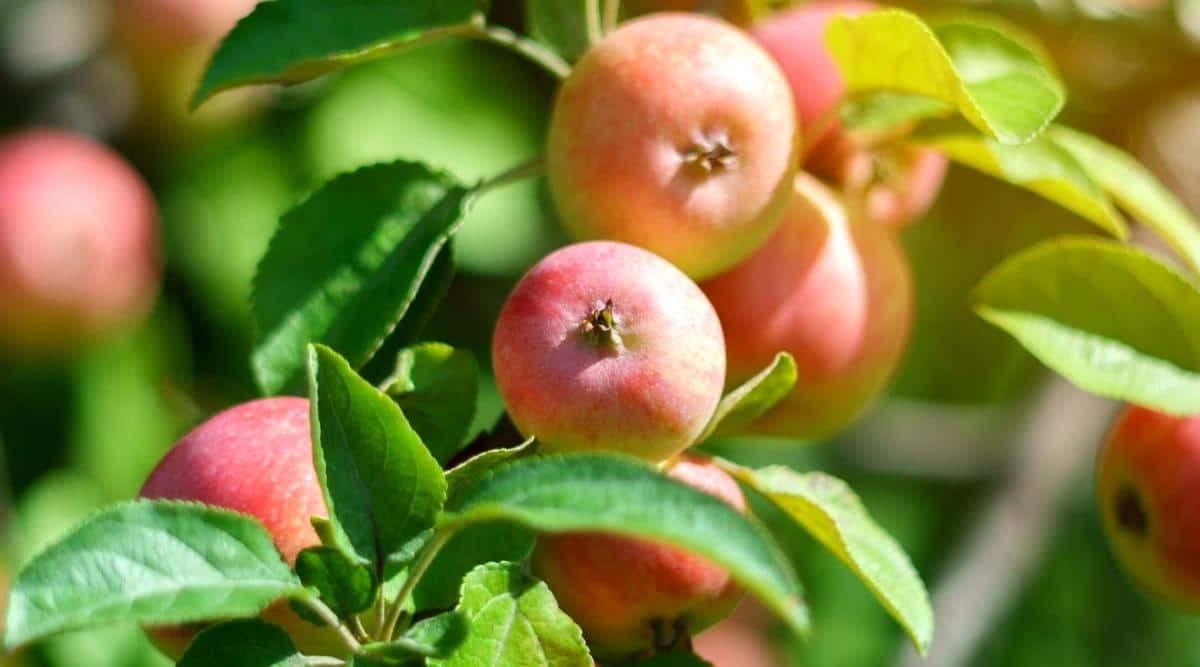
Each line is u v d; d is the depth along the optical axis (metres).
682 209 0.92
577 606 0.91
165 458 0.90
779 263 0.96
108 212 1.47
